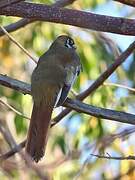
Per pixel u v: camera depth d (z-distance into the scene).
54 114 13.26
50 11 7.71
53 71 8.85
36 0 13.66
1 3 7.15
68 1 11.16
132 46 10.17
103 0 16.06
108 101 13.60
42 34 15.41
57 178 13.40
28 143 7.42
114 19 7.54
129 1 7.16
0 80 8.51
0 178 11.06
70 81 8.97
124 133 8.47
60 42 9.84
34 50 15.40
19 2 7.37
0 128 5.52
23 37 15.49
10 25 11.30
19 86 8.51
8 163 6.01
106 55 15.25
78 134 13.82
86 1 15.88
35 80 8.66
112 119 8.11
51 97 8.38
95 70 15.09
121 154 13.38
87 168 13.74
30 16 7.79
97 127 13.86
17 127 13.80
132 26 7.53
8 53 15.91
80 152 7.57
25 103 14.13
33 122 7.92
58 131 15.02
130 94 13.88
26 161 5.45
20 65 16.05
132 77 15.78
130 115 8.07
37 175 5.30
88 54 15.12
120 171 13.48
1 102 9.70
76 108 8.29
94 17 7.59
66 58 9.37
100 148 8.62
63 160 7.06
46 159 14.59
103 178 13.76
